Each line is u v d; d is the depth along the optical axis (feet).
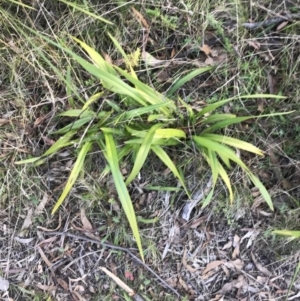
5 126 3.11
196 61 3.02
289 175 3.07
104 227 3.19
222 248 3.20
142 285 3.21
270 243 3.16
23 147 3.11
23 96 3.07
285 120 2.99
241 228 3.18
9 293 3.25
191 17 2.96
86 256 3.24
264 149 3.05
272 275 3.19
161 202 3.15
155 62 3.02
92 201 3.15
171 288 3.20
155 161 3.10
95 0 2.98
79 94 3.01
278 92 3.00
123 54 2.82
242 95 3.00
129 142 2.75
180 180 2.78
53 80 3.05
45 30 2.99
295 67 2.94
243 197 3.09
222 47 3.00
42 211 3.19
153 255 3.18
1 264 3.24
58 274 3.25
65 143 2.88
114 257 3.22
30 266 3.25
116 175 2.67
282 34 2.95
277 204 3.10
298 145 3.02
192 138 2.83
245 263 3.21
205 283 3.22
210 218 3.18
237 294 3.22
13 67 3.01
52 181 3.15
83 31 3.00
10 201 3.17
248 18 2.96
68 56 3.00
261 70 2.99
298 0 2.90
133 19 2.99
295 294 3.18
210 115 2.86
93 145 3.05
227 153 2.71
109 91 2.95
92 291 3.25
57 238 3.23
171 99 2.97
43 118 3.08
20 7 3.00
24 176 3.12
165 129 2.73
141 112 2.72
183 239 3.20
